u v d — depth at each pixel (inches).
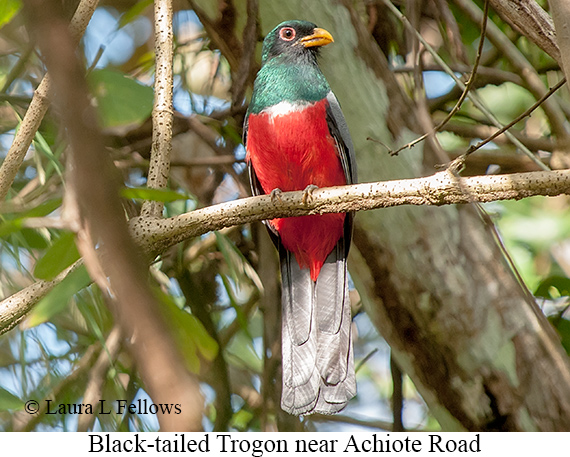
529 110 231.9
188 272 371.2
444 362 313.6
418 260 309.0
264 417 359.6
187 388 64.6
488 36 387.9
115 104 265.9
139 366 63.7
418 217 309.1
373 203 240.8
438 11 375.2
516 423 305.6
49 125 328.5
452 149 446.0
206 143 407.2
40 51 60.6
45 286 229.8
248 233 418.0
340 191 243.1
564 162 393.4
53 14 59.1
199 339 255.8
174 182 412.5
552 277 399.9
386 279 314.3
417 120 326.6
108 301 183.9
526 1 251.1
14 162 243.1
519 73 389.7
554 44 249.3
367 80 326.6
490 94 503.5
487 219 318.0
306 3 335.3
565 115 415.5
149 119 408.2
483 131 438.3
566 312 428.8
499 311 309.3
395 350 322.0
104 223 62.1
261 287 375.2
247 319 408.8
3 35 349.4
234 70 350.9
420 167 319.0
